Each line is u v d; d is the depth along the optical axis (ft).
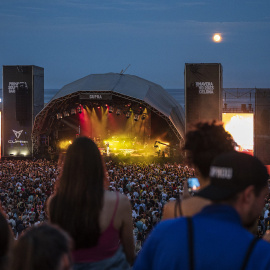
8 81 173.17
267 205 60.70
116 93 160.56
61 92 169.37
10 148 172.86
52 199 10.11
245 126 157.58
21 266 5.82
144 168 124.36
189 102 157.07
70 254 6.01
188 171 116.26
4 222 10.39
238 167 6.95
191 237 6.62
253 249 6.29
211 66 155.84
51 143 176.96
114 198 9.96
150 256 6.99
